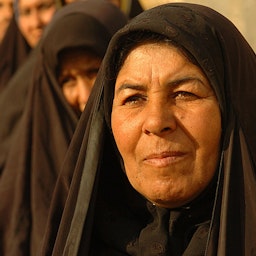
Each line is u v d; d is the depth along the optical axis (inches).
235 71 99.8
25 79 197.8
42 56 173.0
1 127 193.0
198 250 100.0
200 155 97.0
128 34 98.3
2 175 167.2
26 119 171.3
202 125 96.7
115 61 101.1
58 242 106.3
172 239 102.7
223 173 97.3
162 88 96.9
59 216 113.3
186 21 97.9
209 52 96.9
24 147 166.9
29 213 156.9
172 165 96.7
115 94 101.7
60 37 169.0
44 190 158.7
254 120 100.4
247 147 97.4
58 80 171.3
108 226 107.0
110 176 109.1
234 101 98.4
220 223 96.3
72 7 173.9
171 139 96.5
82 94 167.8
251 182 96.2
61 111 169.8
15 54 264.7
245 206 96.2
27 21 246.2
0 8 270.5
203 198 101.0
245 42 104.0
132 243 104.7
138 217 107.9
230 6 191.6
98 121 105.9
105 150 108.2
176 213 102.1
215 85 96.8
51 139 166.9
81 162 107.3
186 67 96.8
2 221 159.0
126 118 99.5
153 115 96.3
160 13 99.0
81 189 105.6
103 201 109.0
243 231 95.7
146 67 97.4
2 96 199.2
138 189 100.3
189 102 97.3
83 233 104.6
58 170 162.6
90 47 167.5
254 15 191.9
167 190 97.4
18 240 153.4
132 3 238.5
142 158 98.0
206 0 190.4
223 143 98.0
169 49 97.0
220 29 99.9
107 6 177.0
